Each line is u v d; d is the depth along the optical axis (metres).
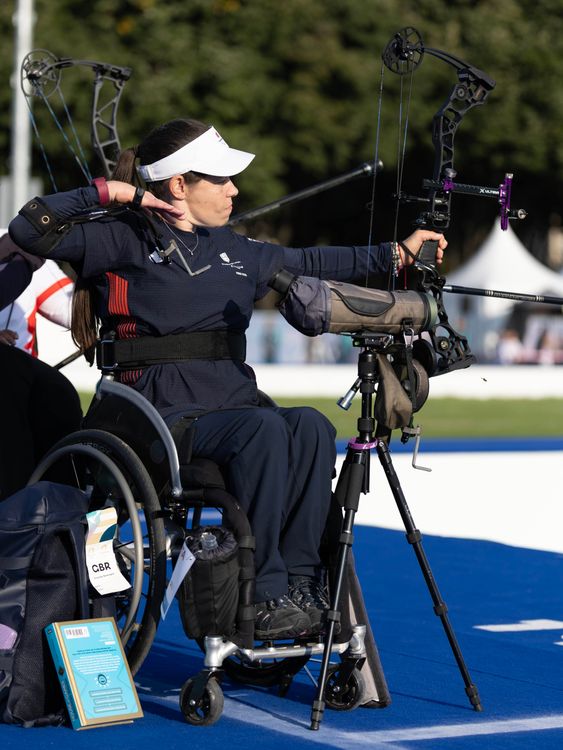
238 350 8.30
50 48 45.69
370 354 7.98
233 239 8.43
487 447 27.75
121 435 7.94
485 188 8.46
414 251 8.55
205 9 48.09
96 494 8.23
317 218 59.19
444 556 14.33
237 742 7.26
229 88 47.78
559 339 55.97
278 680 8.55
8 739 7.21
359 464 7.88
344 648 7.93
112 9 46.78
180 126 8.31
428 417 36.16
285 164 50.66
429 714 8.02
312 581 7.88
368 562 13.84
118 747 7.10
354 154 50.97
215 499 7.60
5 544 7.67
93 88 11.38
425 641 10.16
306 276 8.35
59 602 7.62
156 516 7.66
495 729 7.69
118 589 7.71
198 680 7.58
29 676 7.53
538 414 38.12
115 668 7.66
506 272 54.31
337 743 7.29
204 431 7.77
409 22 50.78
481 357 55.72
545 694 8.57
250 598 7.55
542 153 54.38
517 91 53.59
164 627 10.46
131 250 8.12
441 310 8.21
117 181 8.26
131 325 8.15
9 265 9.52
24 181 29.42
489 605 11.67
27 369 9.05
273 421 7.62
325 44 49.22
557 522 17.12
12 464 8.86
